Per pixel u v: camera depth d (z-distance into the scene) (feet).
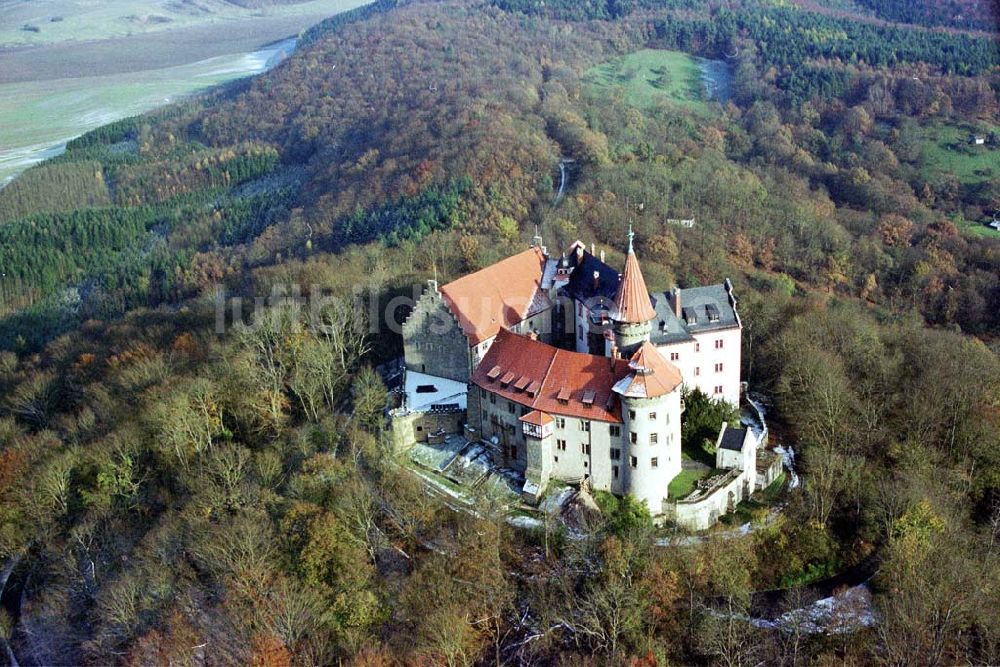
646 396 314.96
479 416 371.76
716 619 287.48
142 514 370.12
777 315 473.67
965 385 393.09
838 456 350.64
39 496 379.55
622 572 293.02
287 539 313.32
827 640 290.76
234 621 289.53
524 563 312.71
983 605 287.28
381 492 336.90
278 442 383.24
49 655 322.75
